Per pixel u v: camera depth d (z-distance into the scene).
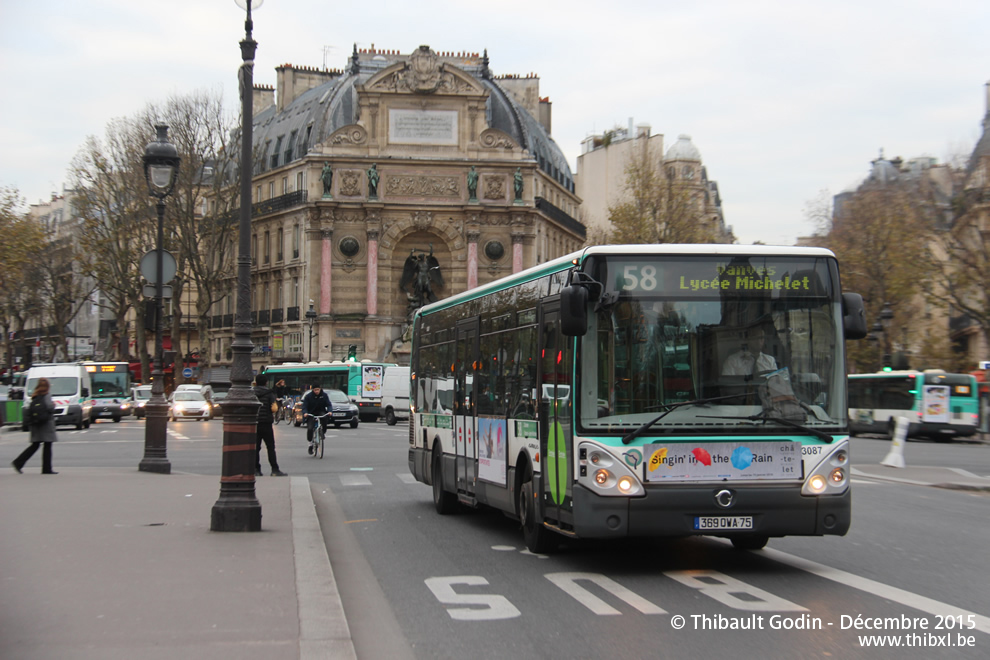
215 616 8.35
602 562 12.18
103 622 8.13
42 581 9.80
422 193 80.62
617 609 9.43
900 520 16.44
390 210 80.25
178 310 69.94
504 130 86.12
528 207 80.69
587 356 11.13
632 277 11.22
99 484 19.70
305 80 96.81
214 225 70.44
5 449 34.78
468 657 7.85
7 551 11.52
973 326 75.25
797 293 11.38
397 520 16.69
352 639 8.44
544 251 88.75
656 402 11.02
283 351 84.00
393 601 9.98
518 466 13.53
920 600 9.76
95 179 69.94
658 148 110.00
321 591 9.38
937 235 60.12
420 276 79.75
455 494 17.28
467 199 80.62
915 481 23.78
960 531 15.08
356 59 86.44
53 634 7.73
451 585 10.79
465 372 16.45
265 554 11.45
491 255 81.00
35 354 114.06
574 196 103.56
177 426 55.41
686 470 10.92
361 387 67.81
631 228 68.25
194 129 68.88
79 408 51.47
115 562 10.86
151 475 22.39
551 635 8.47
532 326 13.02
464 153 80.88
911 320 70.56
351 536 14.73
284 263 84.88
